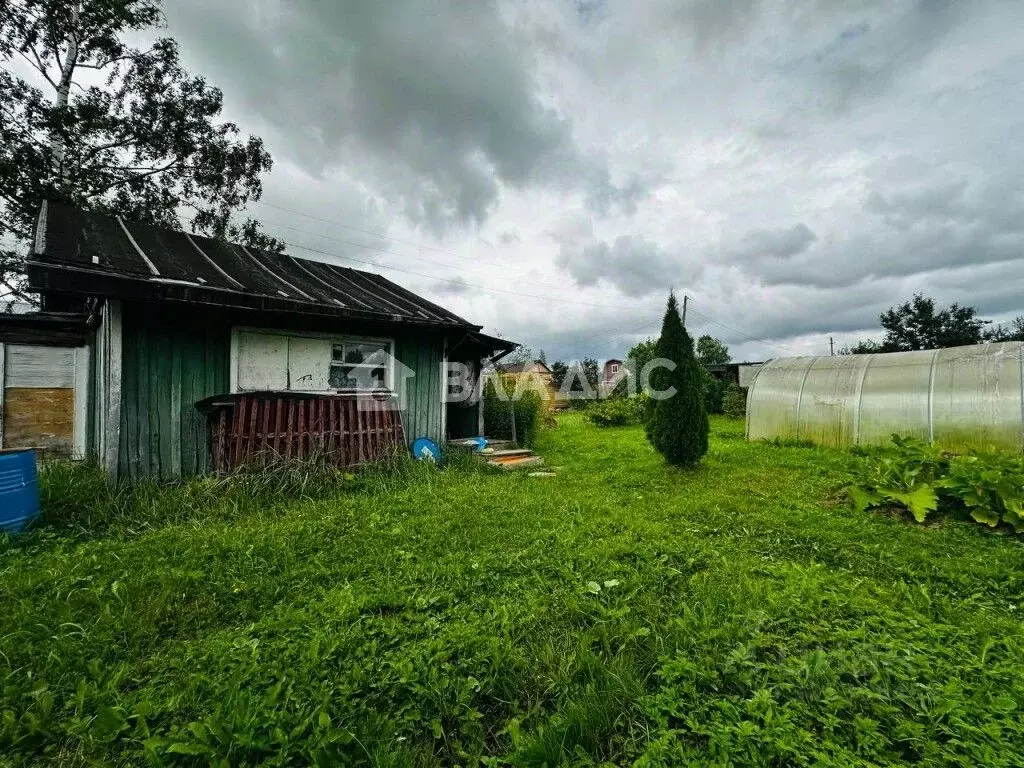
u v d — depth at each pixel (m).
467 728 1.93
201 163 14.66
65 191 12.05
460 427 10.98
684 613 2.78
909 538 4.26
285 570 3.54
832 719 1.82
